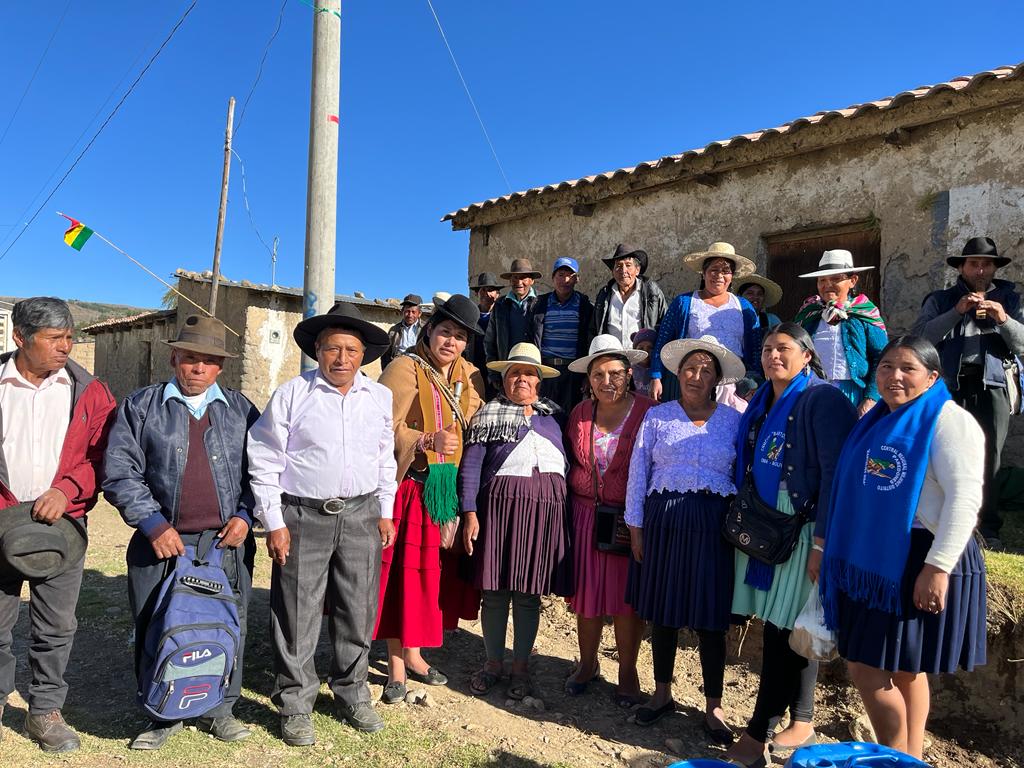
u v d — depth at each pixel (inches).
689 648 186.5
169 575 126.0
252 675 160.7
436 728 140.6
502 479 152.6
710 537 136.6
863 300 178.5
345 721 140.4
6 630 125.8
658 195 301.4
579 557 154.6
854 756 89.7
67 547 122.8
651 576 140.6
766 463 129.8
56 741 124.5
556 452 155.3
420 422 154.2
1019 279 208.2
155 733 127.5
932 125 227.1
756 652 175.5
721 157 272.7
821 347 177.8
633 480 146.1
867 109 231.9
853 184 245.4
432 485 149.9
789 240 267.3
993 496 180.9
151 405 128.9
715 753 137.5
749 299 231.1
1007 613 147.7
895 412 109.5
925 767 87.7
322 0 218.5
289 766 124.0
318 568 133.0
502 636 162.2
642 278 228.1
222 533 130.5
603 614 153.5
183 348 125.6
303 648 133.3
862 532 107.6
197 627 123.3
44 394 123.8
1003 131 212.1
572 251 334.0
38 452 122.3
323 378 133.5
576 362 160.4
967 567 105.9
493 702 154.9
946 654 104.4
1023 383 177.0
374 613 140.0
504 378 158.9
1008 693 146.0
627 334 222.1
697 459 139.2
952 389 177.3
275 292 573.0
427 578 150.3
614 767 130.4
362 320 131.2
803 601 125.3
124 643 174.1
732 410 144.0
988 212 214.7
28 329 119.1
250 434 133.0
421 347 161.8
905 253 232.5
